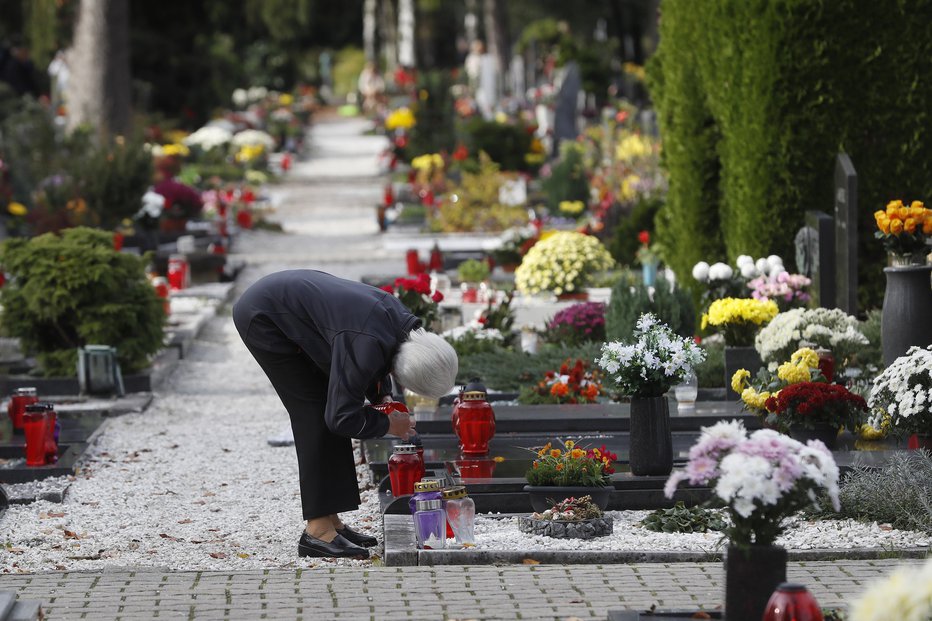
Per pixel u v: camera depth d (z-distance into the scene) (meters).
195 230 28.25
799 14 14.57
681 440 10.48
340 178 42.66
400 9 83.12
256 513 9.33
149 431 12.62
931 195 14.84
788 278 13.34
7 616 5.90
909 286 11.20
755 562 5.62
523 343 14.88
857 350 11.79
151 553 8.15
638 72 56.59
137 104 44.94
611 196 25.86
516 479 8.74
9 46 43.03
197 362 16.94
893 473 8.44
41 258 14.33
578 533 7.92
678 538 7.93
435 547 7.66
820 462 5.46
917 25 14.60
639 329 9.19
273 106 63.84
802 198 14.95
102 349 14.02
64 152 27.80
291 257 26.58
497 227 28.48
